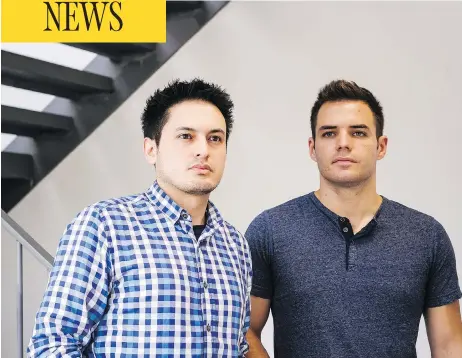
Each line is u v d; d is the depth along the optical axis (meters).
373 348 1.64
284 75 3.01
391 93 2.79
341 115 1.73
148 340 1.23
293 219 1.78
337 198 1.75
